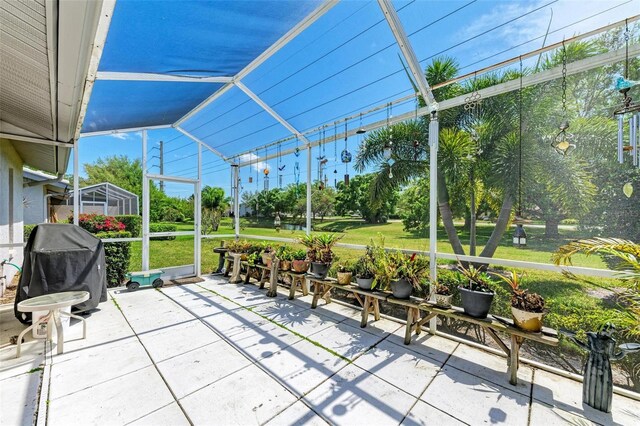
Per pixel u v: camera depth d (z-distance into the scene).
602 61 2.11
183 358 2.53
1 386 2.12
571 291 3.29
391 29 2.37
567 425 1.77
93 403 1.94
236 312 3.66
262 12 2.19
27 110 2.86
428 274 3.08
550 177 3.50
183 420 1.80
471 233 4.45
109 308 3.79
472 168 4.12
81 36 1.52
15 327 3.17
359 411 1.89
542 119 3.59
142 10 1.97
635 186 2.99
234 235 6.18
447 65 3.85
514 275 2.39
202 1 1.96
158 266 5.31
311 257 3.90
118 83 3.00
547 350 2.60
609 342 1.90
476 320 2.40
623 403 1.98
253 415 1.84
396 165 4.58
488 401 1.99
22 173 5.82
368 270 3.32
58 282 3.05
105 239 4.55
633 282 1.90
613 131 3.01
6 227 4.51
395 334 3.04
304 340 2.89
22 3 1.27
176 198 5.50
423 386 2.16
